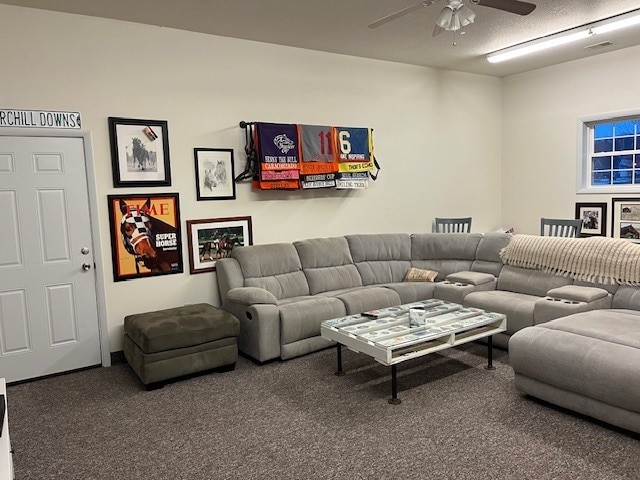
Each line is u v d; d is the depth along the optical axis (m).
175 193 4.45
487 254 5.13
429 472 2.38
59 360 3.98
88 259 4.07
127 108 4.20
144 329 3.56
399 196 6.05
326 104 5.36
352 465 2.47
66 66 3.91
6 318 3.77
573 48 5.46
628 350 2.70
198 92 4.54
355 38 4.82
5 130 3.69
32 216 3.83
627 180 5.78
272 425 2.94
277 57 4.98
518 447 2.59
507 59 5.72
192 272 4.56
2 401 2.04
